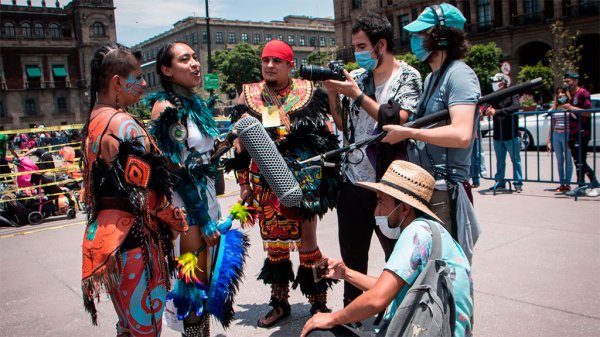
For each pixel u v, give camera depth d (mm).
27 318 3945
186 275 2730
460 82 2537
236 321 3684
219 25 82938
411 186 2139
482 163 8273
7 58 62469
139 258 2332
